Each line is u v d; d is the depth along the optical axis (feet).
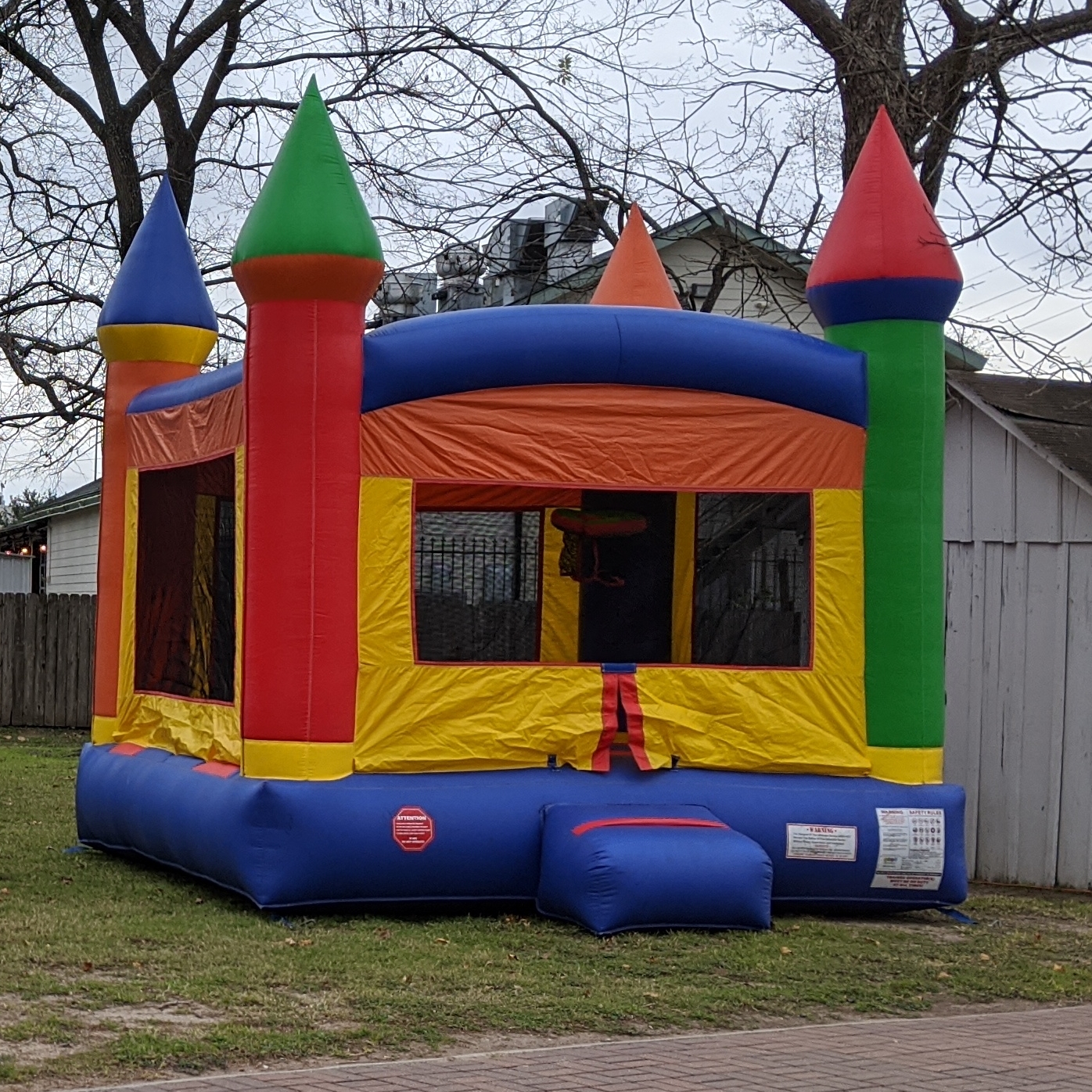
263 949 26.40
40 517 110.52
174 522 36.52
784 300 73.05
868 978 26.30
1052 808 38.29
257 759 29.86
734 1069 19.97
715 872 29.14
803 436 32.60
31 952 25.29
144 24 70.03
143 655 37.93
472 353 31.12
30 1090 17.87
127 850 36.63
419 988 23.98
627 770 31.45
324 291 30.35
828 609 32.45
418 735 30.58
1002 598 39.81
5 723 75.51
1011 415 39.52
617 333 31.73
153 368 39.73
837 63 48.85
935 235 32.91
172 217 41.06
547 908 30.09
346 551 30.32
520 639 33.96
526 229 66.95
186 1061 19.29
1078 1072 20.34
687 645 35.50
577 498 36.58
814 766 32.09
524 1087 18.72
